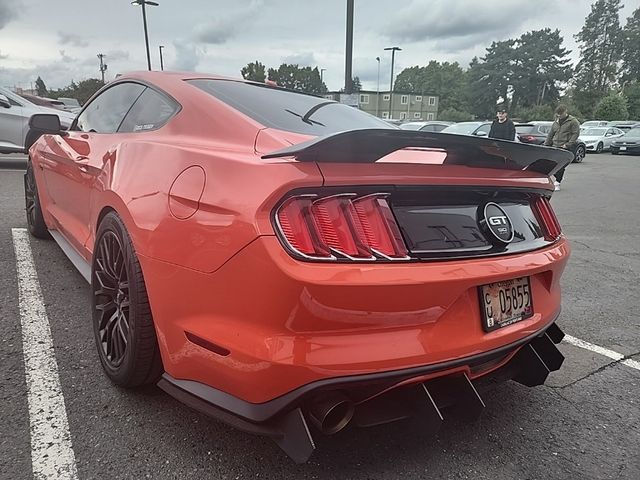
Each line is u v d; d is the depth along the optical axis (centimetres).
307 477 187
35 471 180
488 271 183
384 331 165
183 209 180
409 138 156
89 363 254
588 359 303
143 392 231
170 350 188
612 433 228
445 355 173
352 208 161
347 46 1241
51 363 252
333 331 158
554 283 229
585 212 852
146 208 197
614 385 272
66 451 191
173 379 191
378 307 161
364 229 162
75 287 354
